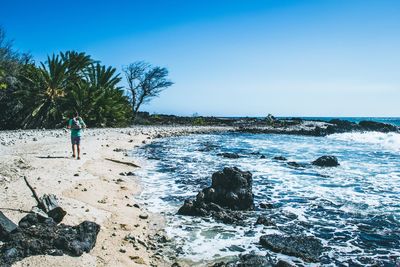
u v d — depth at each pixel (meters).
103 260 5.91
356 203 11.12
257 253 7.07
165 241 7.46
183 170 15.87
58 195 8.90
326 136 41.84
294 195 12.08
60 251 5.69
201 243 7.48
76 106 35.06
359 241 7.89
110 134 28.91
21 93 32.31
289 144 30.91
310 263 6.69
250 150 25.27
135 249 6.75
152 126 47.97
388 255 7.15
